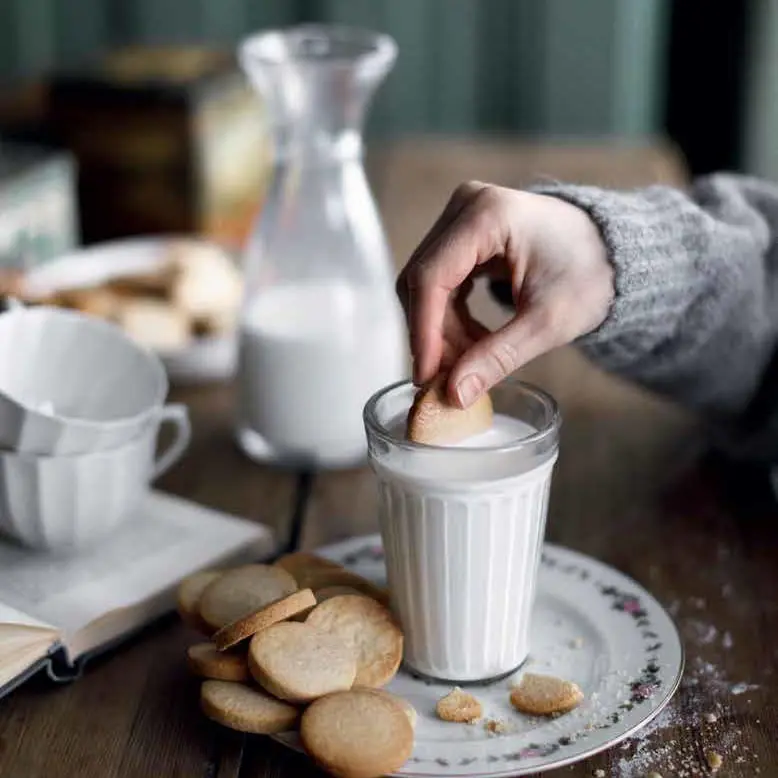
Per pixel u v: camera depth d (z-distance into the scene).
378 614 0.84
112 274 1.26
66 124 1.46
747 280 0.99
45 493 0.90
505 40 2.53
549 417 0.83
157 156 1.45
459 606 0.83
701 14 2.45
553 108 2.57
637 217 0.91
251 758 0.80
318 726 0.78
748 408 1.04
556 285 0.87
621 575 0.91
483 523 0.82
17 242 1.28
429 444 0.83
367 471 1.06
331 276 1.08
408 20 2.51
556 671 0.85
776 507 1.01
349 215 1.08
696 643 0.88
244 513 1.01
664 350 0.99
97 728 0.82
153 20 2.53
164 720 0.83
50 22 2.51
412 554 0.83
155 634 0.89
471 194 0.88
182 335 1.19
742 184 1.07
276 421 1.05
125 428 0.92
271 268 1.08
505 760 0.78
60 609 0.87
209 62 1.65
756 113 2.40
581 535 0.98
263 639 0.81
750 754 0.80
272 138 1.08
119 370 0.96
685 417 1.13
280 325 1.05
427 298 0.85
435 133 2.60
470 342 0.91
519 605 0.84
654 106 2.56
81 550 0.93
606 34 2.50
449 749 0.79
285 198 1.08
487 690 0.84
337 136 1.07
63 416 0.95
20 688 0.85
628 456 1.08
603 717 0.81
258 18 2.53
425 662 0.85
